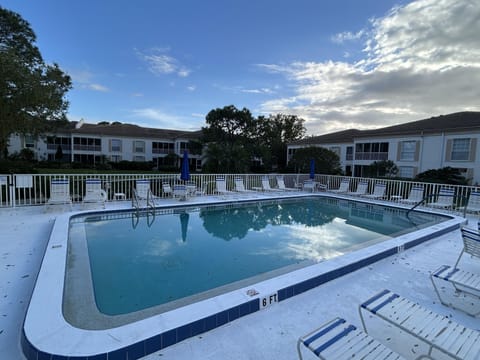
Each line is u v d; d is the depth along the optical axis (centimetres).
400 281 340
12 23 1445
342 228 703
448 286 326
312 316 254
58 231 471
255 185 1309
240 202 975
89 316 261
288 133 4112
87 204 797
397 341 218
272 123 3950
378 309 209
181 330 211
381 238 607
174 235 599
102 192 780
